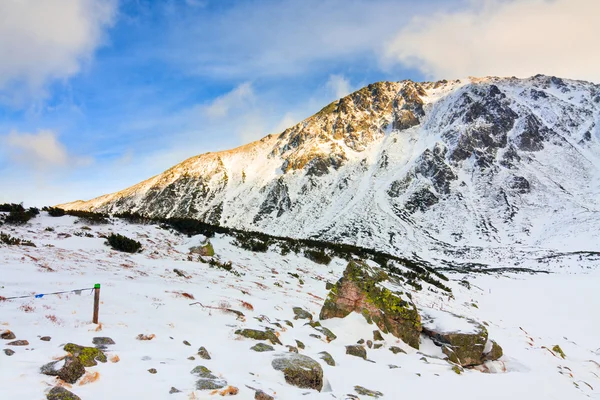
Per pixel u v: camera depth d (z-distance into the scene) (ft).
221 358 21.34
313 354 26.84
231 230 91.76
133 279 37.27
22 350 16.44
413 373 27.71
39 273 32.55
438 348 35.68
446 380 27.55
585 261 165.17
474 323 37.65
